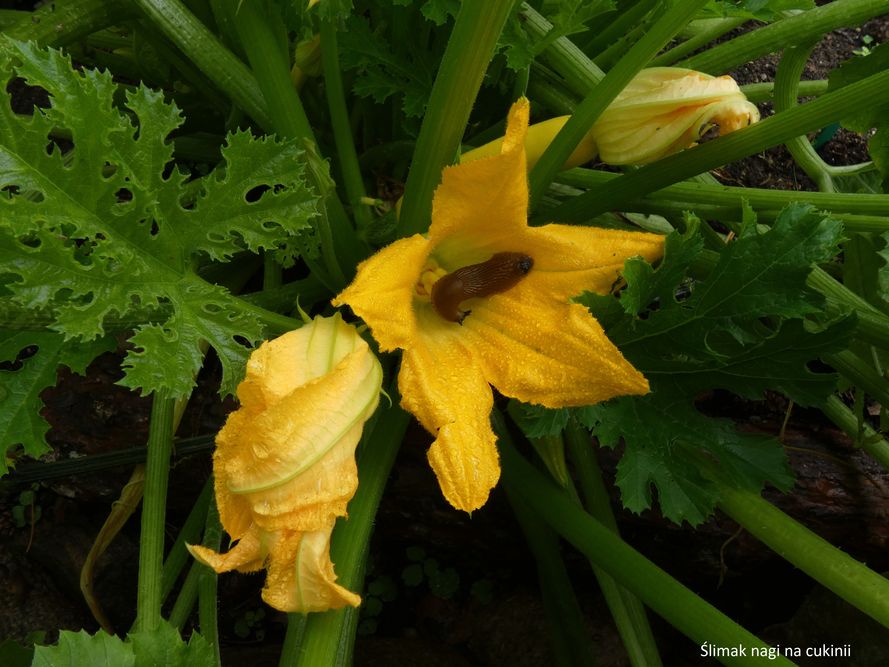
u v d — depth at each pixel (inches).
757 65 23.1
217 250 11.6
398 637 19.9
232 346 11.6
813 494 16.8
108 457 16.6
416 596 20.6
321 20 13.0
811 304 11.6
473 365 10.8
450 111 11.0
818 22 14.4
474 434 10.1
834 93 12.2
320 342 9.7
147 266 11.4
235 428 9.5
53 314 12.4
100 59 19.0
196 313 11.5
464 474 9.8
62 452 16.9
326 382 9.2
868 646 16.9
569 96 16.1
